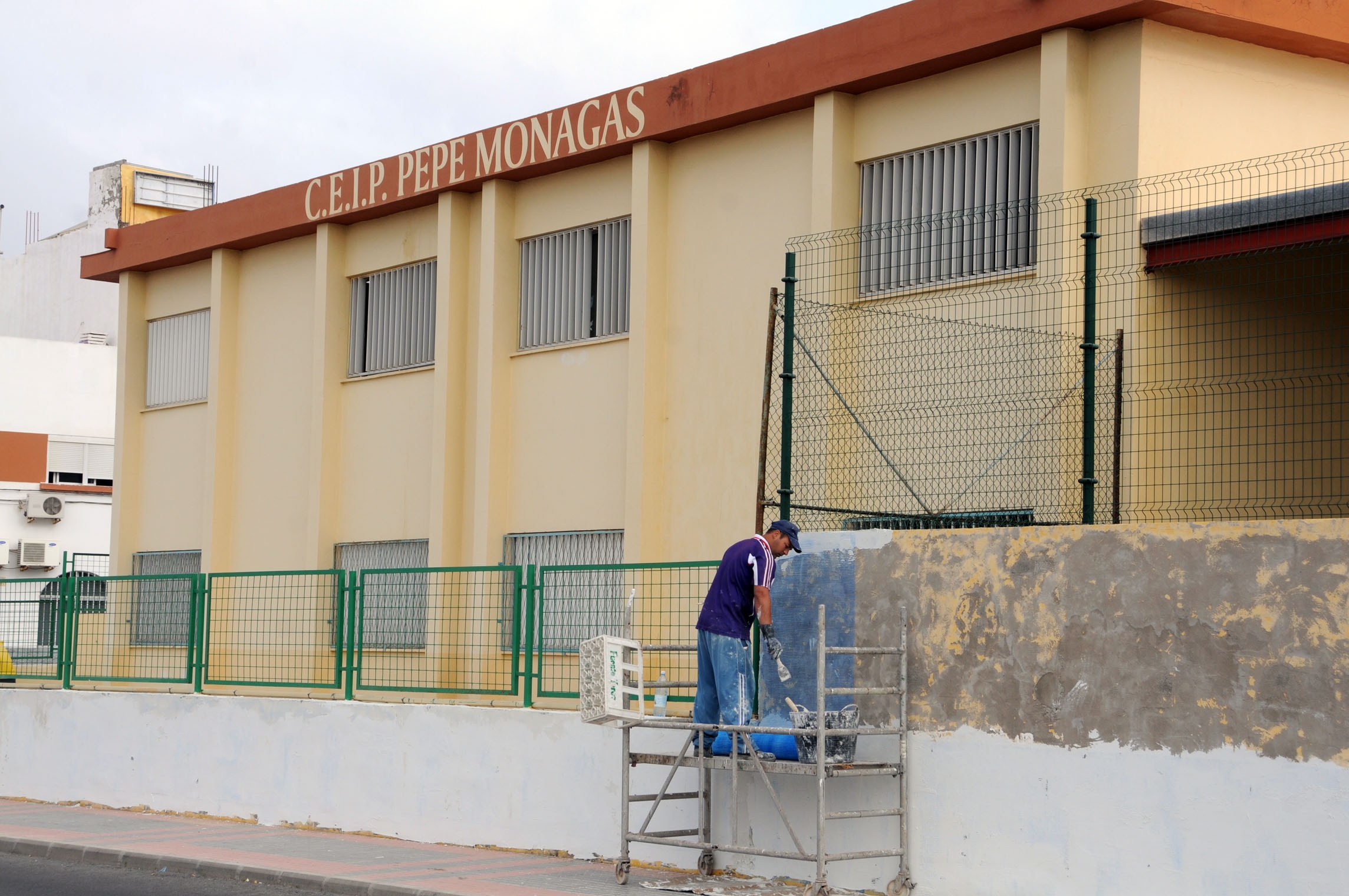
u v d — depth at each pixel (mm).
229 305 21922
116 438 23500
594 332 17406
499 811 12641
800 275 14836
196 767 15250
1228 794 8570
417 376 19344
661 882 10664
